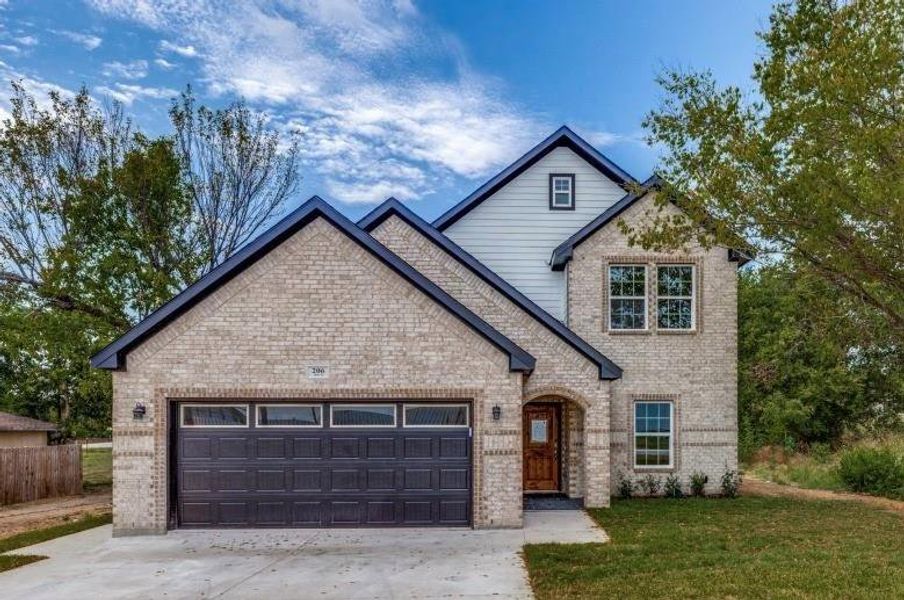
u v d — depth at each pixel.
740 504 14.84
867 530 11.98
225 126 23.84
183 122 23.45
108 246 20.69
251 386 12.31
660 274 16.36
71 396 29.52
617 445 15.98
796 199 9.22
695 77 13.30
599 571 9.30
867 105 8.82
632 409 16.06
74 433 28.42
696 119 10.02
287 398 12.40
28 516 16.27
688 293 16.33
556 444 16.12
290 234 12.56
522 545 11.05
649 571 9.26
